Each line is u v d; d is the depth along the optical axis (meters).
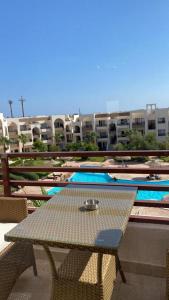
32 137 46.28
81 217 1.81
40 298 2.32
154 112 40.62
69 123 47.94
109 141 45.47
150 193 10.44
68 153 2.90
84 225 1.68
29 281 2.54
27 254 2.40
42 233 1.60
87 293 1.80
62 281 1.84
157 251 2.58
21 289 2.44
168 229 2.52
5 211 2.68
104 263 1.93
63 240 1.51
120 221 1.73
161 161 22.89
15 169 3.12
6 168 3.12
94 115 45.78
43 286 2.47
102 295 1.78
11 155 3.11
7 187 3.17
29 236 1.57
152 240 2.58
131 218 2.69
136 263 2.66
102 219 1.77
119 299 2.28
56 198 2.22
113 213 1.86
